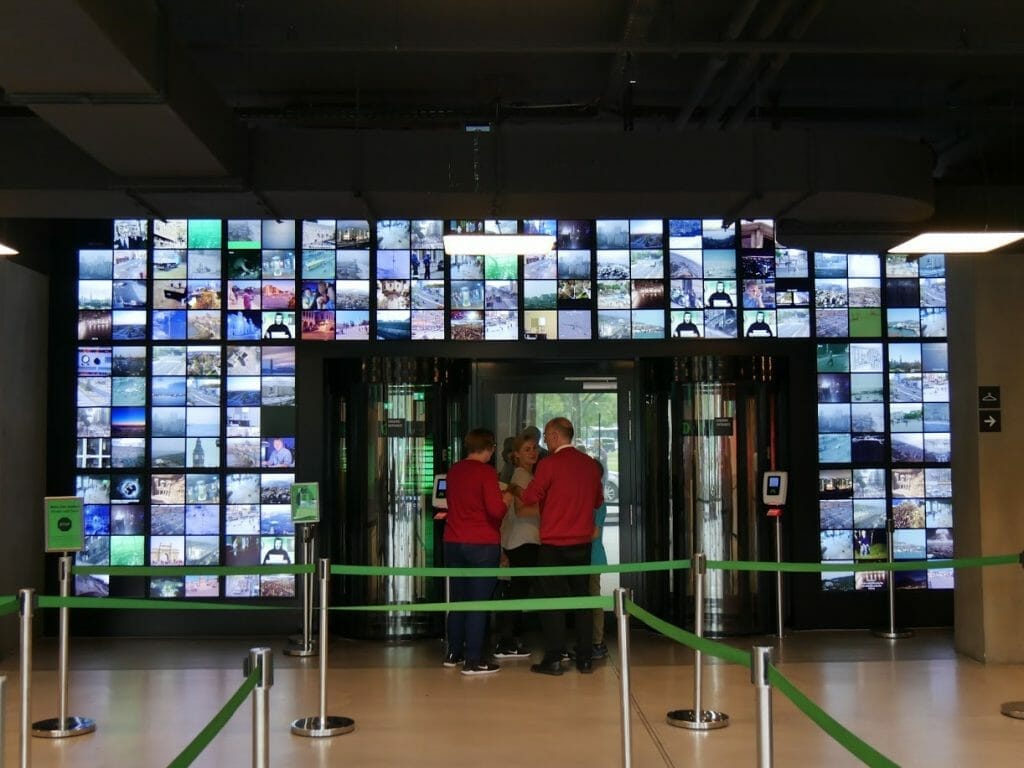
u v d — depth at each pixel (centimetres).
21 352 848
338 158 669
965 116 853
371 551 874
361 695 673
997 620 763
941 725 590
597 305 916
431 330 912
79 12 414
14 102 513
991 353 777
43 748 555
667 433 908
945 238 695
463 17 680
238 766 518
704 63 755
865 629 907
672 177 677
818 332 922
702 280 920
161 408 905
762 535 890
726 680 710
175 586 900
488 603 545
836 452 917
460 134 676
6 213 712
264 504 902
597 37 711
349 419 891
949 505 919
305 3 658
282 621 902
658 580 906
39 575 882
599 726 591
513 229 920
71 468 897
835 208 720
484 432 762
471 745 553
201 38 710
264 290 912
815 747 543
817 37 718
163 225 914
